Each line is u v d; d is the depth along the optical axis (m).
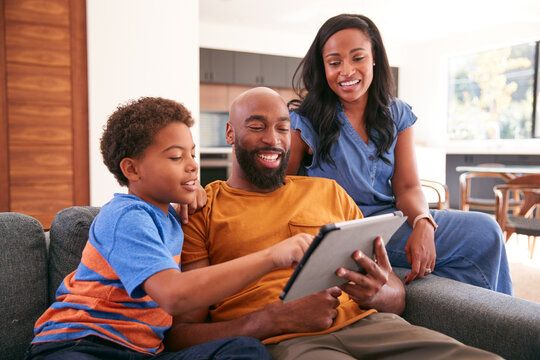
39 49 2.99
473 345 0.96
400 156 1.57
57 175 3.09
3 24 2.90
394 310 1.06
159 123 0.84
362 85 1.44
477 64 6.51
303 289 0.73
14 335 0.94
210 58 6.38
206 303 0.70
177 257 0.90
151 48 3.27
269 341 0.86
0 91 2.92
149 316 0.84
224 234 1.00
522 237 4.43
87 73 3.12
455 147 6.75
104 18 3.12
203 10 5.66
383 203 1.53
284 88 7.12
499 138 6.24
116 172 0.91
